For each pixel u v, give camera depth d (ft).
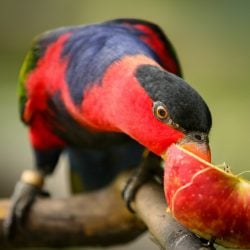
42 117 5.99
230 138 6.52
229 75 6.84
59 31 5.93
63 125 5.95
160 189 5.75
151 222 5.54
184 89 5.52
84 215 5.93
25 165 6.88
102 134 5.88
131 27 5.89
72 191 6.29
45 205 5.98
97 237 5.95
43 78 5.91
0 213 5.99
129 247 6.61
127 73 5.61
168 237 5.42
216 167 5.33
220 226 5.32
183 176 5.35
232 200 5.32
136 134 5.58
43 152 6.07
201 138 5.49
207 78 6.85
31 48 5.95
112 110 5.65
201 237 5.35
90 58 5.74
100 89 5.68
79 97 5.77
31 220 5.97
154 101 5.54
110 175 6.20
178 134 5.51
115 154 6.08
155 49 5.86
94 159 6.16
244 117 6.58
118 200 5.89
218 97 6.69
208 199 5.32
